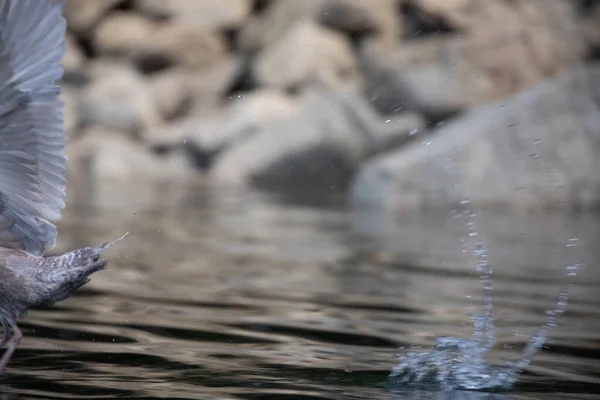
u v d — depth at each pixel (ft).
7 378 50.08
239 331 65.77
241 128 226.17
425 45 242.37
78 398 46.16
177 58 272.92
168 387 49.03
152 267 94.89
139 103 247.50
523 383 53.72
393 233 129.59
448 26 250.37
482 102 225.76
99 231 120.26
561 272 98.27
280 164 213.87
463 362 57.98
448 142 172.55
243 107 232.32
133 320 68.39
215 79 260.83
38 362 54.24
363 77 249.34
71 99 249.96
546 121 173.17
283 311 74.18
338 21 262.26
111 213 143.13
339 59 253.24
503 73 238.68
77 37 279.90
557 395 51.01
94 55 279.90
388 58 248.52
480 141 170.71
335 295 82.17
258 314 72.54
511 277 94.38
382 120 223.10
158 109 254.27
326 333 66.18
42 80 47.73
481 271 97.14
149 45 272.31
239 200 173.78
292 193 193.36
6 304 51.44
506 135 171.53
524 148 170.19
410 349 61.67
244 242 116.78
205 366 54.44
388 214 155.63
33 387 48.21
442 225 140.67
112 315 70.03
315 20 264.72
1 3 45.96
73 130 240.12
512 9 253.85
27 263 51.34
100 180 207.51
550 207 165.58
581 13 263.90
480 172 167.43
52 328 64.49
